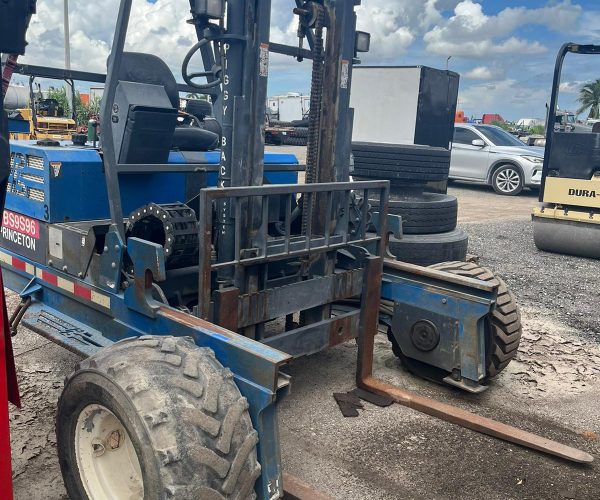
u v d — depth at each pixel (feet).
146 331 9.85
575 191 27.58
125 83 11.68
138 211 10.75
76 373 8.25
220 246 10.94
